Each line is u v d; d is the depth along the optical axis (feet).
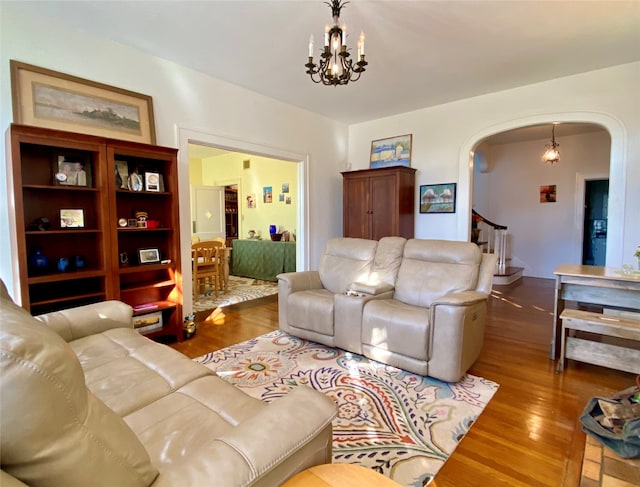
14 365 1.92
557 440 6.00
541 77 13.02
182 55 11.25
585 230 23.17
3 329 2.11
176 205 10.89
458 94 14.83
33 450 1.96
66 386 2.15
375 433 6.25
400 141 17.62
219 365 9.12
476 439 6.06
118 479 2.39
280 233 22.39
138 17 9.09
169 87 11.73
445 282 9.55
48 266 9.32
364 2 8.34
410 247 10.67
